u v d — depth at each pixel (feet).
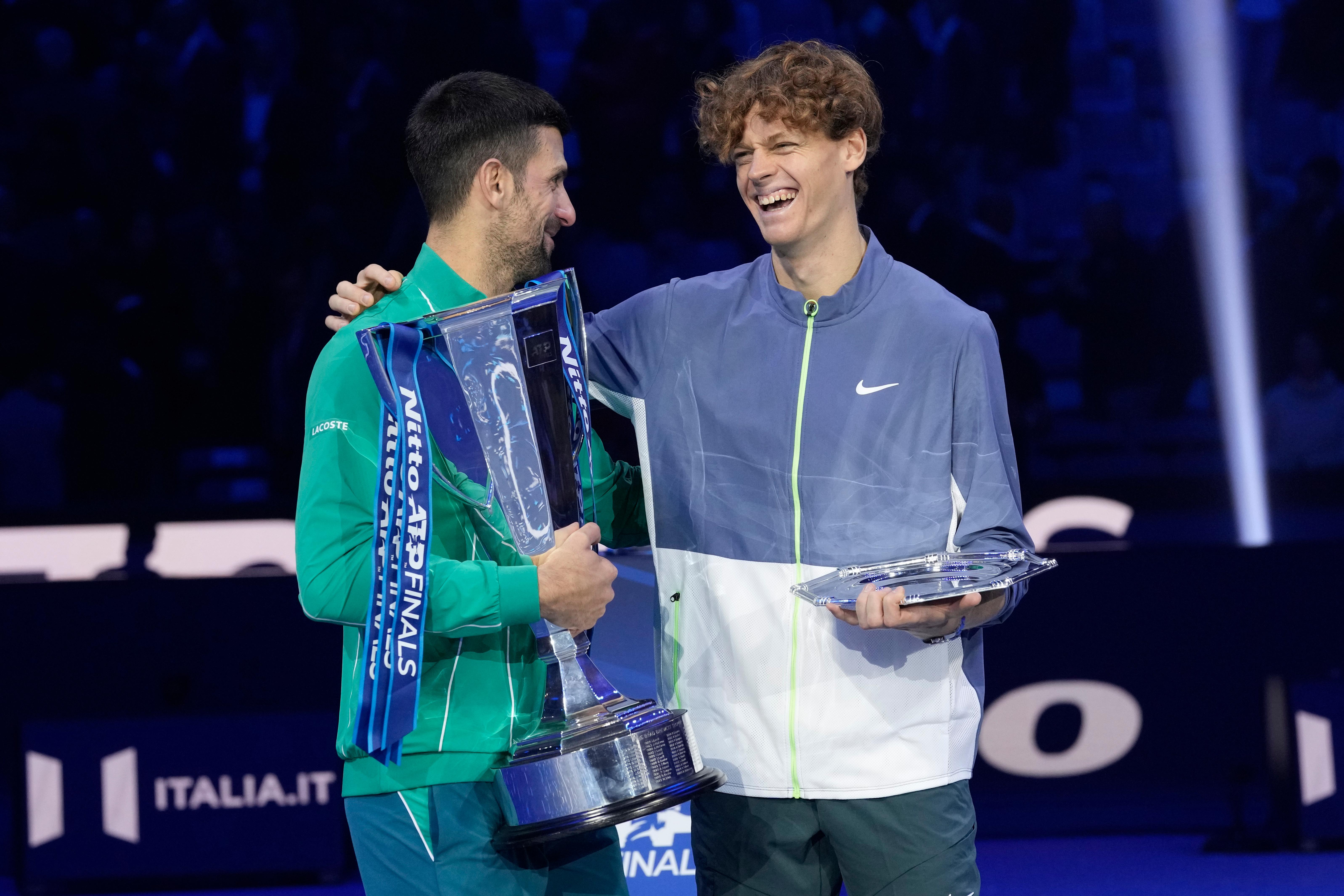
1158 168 54.90
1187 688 27.53
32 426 45.09
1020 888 25.00
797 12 54.29
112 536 38.17
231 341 47.55
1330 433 45.42
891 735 14.47
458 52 51.55
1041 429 44.83
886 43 52.49
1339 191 49.16
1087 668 27.61
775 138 14.08
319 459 13.05
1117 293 48.83
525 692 13.82
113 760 26.30
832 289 14.87
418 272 14.40
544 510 13.21
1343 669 27.43
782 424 14.69
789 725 14.58
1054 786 27.68
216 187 50.93
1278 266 48.60
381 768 13.37
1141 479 43.01
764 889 14.96
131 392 45.06
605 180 51.39
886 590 12.99
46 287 47.88
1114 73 56.65
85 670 26.99
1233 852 26.73
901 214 48.08
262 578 27.14
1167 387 48.73
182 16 52.75
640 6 52.13
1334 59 54.95
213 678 26.99
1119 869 25.82
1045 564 13.08
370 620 12.32
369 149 49.90
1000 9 54.03
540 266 14.82
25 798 26.16
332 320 14.30
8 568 37.86
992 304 47.52
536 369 13.29
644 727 13.00
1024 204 53.67
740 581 14.79
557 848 14.24
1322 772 26.89
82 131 50.67
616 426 38.93
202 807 26.32
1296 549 27.53
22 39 51.55
